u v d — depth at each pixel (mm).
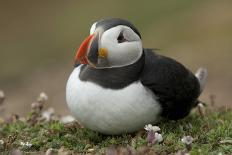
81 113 10016
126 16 34375
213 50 26516
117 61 9734
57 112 20172
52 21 36031
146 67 10062
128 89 9750
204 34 28625
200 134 10273
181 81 10453
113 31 9664
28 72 28875
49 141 10422
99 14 35688
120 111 9750
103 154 9586
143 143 9648
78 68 10320
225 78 22828
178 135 10312
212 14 30578
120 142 10078
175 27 30609
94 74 9852
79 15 36031
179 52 27297
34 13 37594
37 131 11188
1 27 35812
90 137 10508
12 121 12172
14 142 10359
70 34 33625
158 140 9555
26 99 23984
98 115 9867
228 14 30109
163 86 9969
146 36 30734
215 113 11992
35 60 30641
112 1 36906
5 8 38500
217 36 27984
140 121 9969
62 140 10383
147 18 33375
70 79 10266
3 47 32656
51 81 26766
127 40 9773
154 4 34750
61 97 23719
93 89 9789
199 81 11625
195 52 26766
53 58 30688
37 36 33938
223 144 9820
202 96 20641
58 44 32469
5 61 30688
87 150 9883
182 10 32875
